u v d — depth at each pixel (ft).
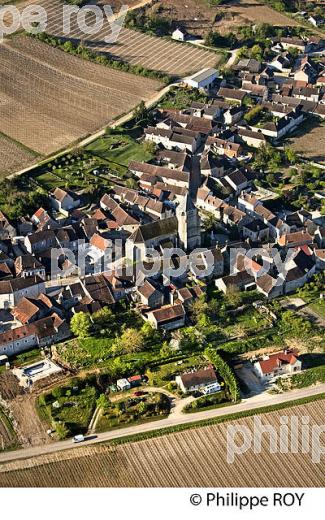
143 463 579.48
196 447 595.47
